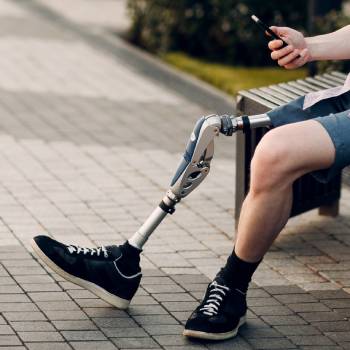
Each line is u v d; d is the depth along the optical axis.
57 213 7.08
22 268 6.00
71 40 13.49
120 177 7.99
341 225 7.11
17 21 14.57
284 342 5.21
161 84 11.42
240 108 6.47
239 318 5.23
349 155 4.86
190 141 5.20
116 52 12.98
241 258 5.17
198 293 5.79
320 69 8.64
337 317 5.55
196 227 6.92
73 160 8.37
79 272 5.38
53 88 10.85
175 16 12.95
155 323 5.35
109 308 5.50
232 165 8.48
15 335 5.11
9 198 7.35
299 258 6.45
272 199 4.96
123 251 5.42
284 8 12.43
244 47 12.62
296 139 4.85
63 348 5.00
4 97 10.35
